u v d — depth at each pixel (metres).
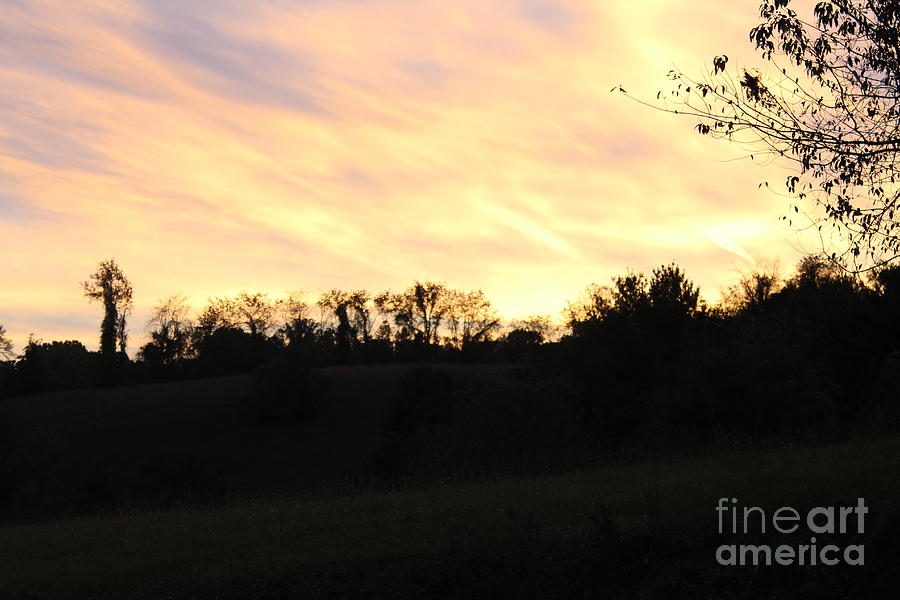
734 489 10.16
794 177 10.46
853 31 10.18
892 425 17.97
